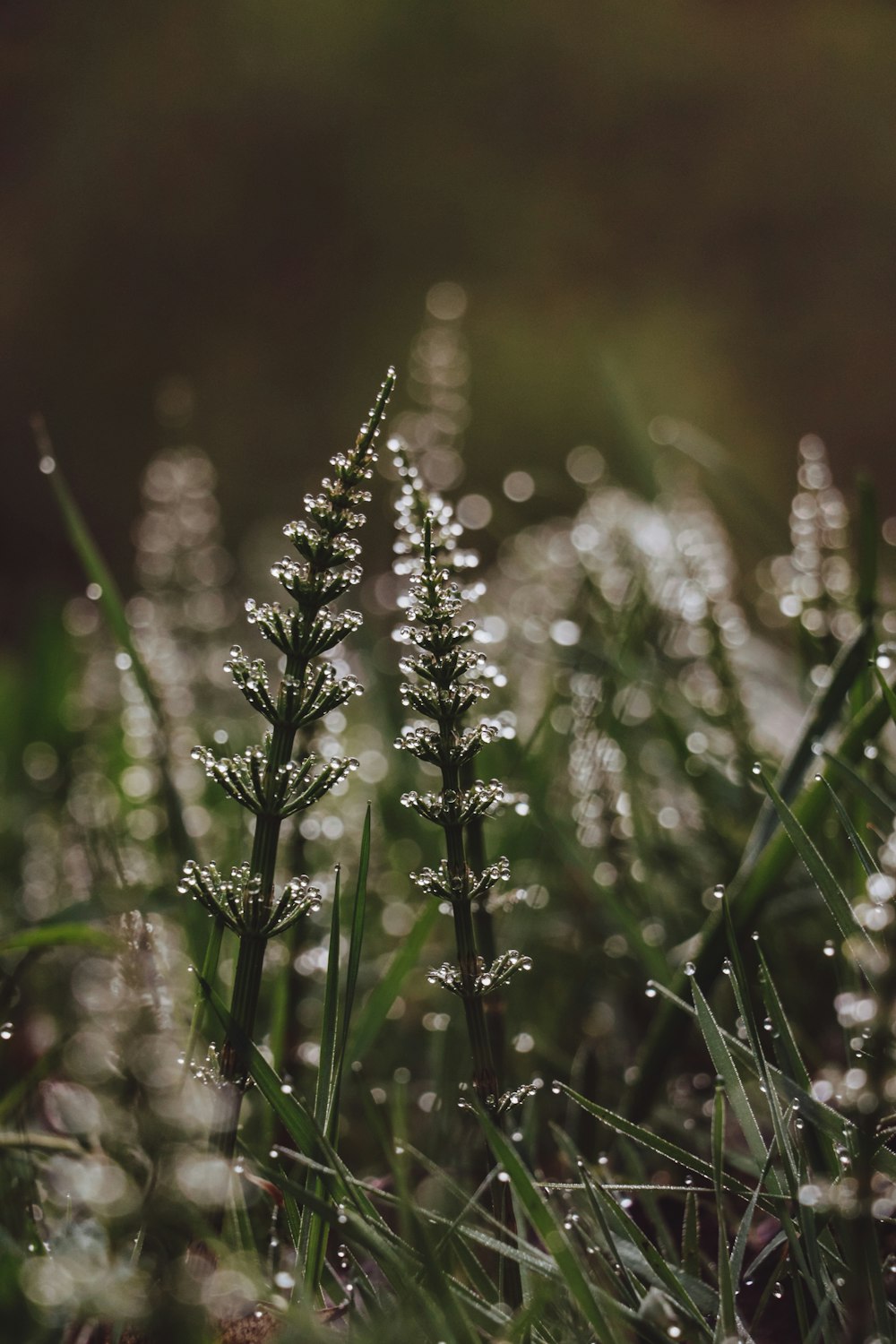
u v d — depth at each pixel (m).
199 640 1.43
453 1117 0.69
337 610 1.34
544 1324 0.59
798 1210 0.59
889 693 0.65
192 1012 0.67
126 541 3.28
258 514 3.33
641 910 0.81
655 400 3.25
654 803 0.92
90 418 3.58
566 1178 0.68
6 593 2.86
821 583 0.84
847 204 3.52
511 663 1.10
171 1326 0.53
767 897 0.67
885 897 0.55
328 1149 0.58
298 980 0.72
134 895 0.72
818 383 3.25
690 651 0.97
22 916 0.95
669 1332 0.55
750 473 3.04
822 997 0.75
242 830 0.80
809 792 0.66
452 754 0.58
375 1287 0.60
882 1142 0.59
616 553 1.06
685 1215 0.61
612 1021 0.78
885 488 2.84
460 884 0.59
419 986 0.83
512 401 3.29
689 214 3.67
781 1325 0.61
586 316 3.50
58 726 1.28
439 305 1.27
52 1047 0.64
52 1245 0.59
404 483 0.63
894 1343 0.56
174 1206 0.53
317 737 0.75
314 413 3.60
